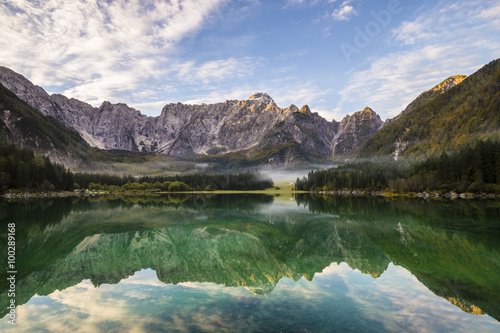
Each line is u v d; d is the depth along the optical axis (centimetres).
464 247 2716
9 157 13688
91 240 3133
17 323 1202
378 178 17750
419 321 1212
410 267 2077
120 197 13900
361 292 1552
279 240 3117
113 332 1121
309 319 1222
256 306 1366
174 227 4050
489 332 1123
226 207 7538
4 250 2653
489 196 10750
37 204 8194
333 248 2725
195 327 1153
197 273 1936
